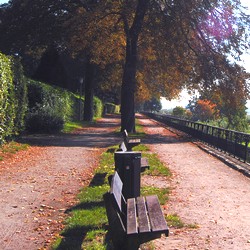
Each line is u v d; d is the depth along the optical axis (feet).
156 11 84.64
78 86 166.81
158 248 18.01
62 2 111.34
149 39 94.58
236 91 86.07
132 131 89.40
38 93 77.92
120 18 89.30
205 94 93.40
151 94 141.18
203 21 83.92
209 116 224.94
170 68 98.89
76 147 57.16
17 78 55.98
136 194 24.84
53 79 128.57
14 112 52.75
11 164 40.04
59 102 92.07
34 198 27.04
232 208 25.30
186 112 245.45
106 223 21.03
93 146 59.47
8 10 117.80
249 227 21.36
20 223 21.59
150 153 52.95
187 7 81.00
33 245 18.44
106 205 15.76
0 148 46.62
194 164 44.32
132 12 86.63
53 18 114.73
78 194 27.99
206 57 85.92
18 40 118.83
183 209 24.90
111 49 101.55
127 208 17.47
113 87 186.50
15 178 33.47
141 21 85.25
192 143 68.85
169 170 39.34
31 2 112.88
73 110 123.75
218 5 84.17
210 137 63.26
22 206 24.97
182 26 83.87
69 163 42.42
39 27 115.34
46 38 117.19
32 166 39.68
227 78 85.56
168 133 96.17
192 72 88.94
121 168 24.80
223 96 87.71
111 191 15.06
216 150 56.75
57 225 21.35
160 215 16.61
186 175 37.11
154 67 106.52
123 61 127.03
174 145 65.05
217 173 38.52
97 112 185.47
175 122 114.21
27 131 75.15
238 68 86.12
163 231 14.80
